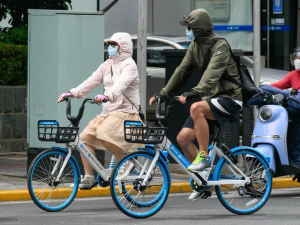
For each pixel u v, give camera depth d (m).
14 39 43.62
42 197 25.19
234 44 57.47
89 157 25.19
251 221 23.66
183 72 24.94
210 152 24.44
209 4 57.09
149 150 24.05
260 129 29.23
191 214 25.17
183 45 48.00
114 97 25.09
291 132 29.36
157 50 48.22
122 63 26.00
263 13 58.16
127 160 23.62
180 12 57.38
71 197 25.61
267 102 29.02
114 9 56.81
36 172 24.89
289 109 29.17
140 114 26.27
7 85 42.34
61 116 31.81
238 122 33.44
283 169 29.12
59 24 31.70
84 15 32.09
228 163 24.83
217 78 23.66
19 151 41.91
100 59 32.41
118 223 23.11
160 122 24.06
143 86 32.81
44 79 32.03
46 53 32.00
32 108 32.31
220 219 24.05
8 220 23.72
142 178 23.91
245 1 57.25
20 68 42.75
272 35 58.62
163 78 47.75
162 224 22.97
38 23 32.12
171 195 30.55
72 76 31.95
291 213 25.44
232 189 24.94
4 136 41.34
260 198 25.44
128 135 24.70
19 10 42.94
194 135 24.12
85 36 32.12
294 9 59.06
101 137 25.42
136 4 56.69
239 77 24.27
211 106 23.67
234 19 57.25
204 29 24.05
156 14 57.84
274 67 58.72
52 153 25.00
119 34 26.00
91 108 32.22
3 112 41.25
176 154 24.17
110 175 25.31
